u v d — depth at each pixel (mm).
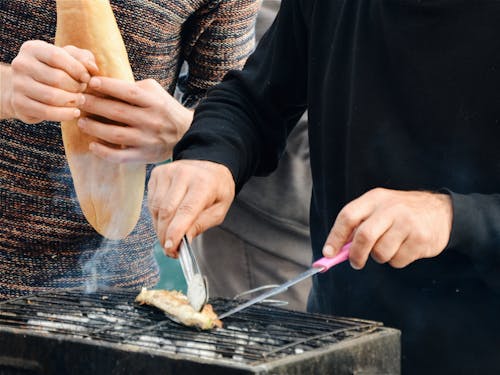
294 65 1971
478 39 1599
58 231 2207
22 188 2156
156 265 2537
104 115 1908
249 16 2391
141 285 2414
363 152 1751
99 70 1905
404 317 1734
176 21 2234
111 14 1948
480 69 1603
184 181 1689
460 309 1683
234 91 2021
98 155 1926
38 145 2127
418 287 1716
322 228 1942
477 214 1475
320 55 1866
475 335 1678
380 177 1733
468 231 1463
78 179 1982
